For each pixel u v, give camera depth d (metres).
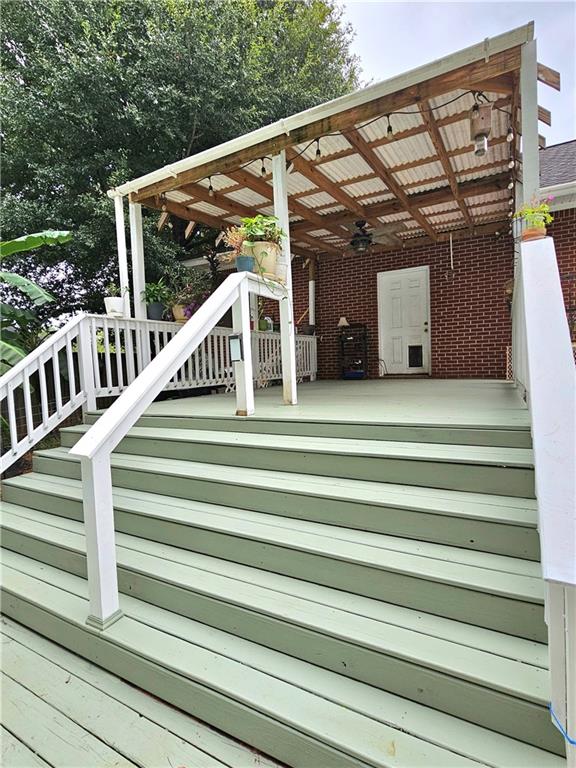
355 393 4.52
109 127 7.57
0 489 3.11
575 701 0.92
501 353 6.40
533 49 2.48
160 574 1.89
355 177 4.34
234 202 4.96
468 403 3.31
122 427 1.81
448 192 4.73
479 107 2.96
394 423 2.43
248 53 8.74
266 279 3.23
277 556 1.86
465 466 1.96
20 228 7.16
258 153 3.54
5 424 4.55
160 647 1.62
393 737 1.21
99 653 1.73
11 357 4.31
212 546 2.05
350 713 1.30
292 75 10.12
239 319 2.95
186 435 2.92
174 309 5.08
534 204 2.52
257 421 2.87
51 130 7.32
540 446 1.09
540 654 1.31
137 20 7.89
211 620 1.74
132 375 4.34
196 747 1.37
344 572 1.70
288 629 1.55
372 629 1.46
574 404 1.17
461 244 6.61
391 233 6.14
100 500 1.72
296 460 2.39
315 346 7.66
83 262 7.83
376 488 2.07
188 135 8.38
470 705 1.25
